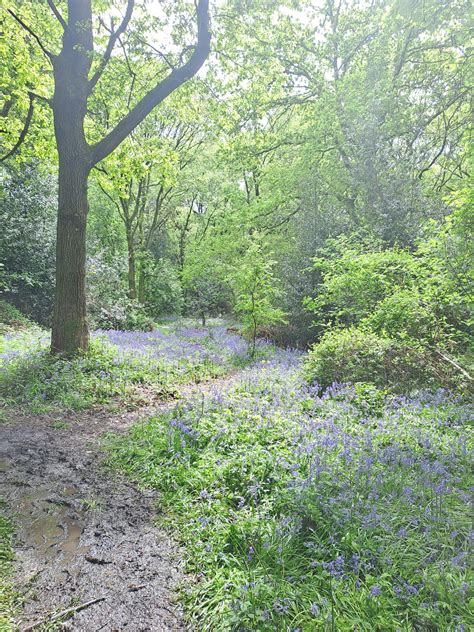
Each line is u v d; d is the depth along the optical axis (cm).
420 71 1669
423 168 1811
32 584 320
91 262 1859
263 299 1527
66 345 982
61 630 278
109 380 896
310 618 267
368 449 500
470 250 844
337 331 1058
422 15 1504
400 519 360
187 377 1069
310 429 571
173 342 1612
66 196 973
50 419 706
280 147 2030
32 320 1772
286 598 279
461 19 1501
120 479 504
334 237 1712
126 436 643
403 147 1669
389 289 1102
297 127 2162
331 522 356
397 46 1670
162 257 3659
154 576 333
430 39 1627
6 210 1769
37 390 796
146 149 1342
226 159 1928
